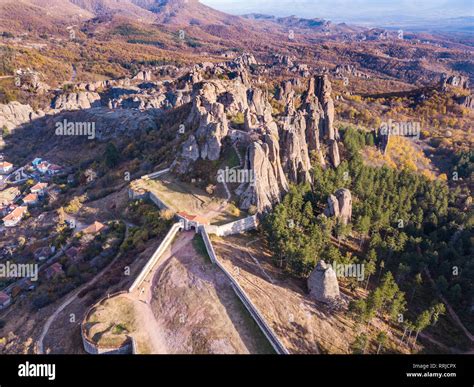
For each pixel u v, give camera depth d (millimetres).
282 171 118875
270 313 76688
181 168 124250
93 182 154500
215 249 91688
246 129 126250
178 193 114375
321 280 84875
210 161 119812
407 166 175750
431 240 116000
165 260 89062
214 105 126438
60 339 74625
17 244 121688
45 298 88438
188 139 124938
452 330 90500
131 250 97375
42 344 74625
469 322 93188
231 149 118625
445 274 105562
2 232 133250
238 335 70188
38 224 128875
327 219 108750
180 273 84438
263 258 95812
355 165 148125
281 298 82375
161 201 108562
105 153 170250
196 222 97250
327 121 153375
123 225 108562
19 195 168500
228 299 77625
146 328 72438
